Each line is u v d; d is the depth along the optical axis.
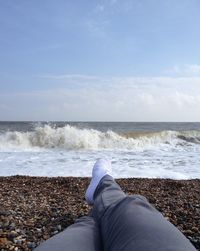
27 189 7.26
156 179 9.05
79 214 5.04
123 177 10.26
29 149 18.97
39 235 4.05
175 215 5.04
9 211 5.08
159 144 22.64
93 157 15.19
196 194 7.05
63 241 1.33
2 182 8.16
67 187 7.61
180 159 14.74
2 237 3.91
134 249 1.13
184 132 26.69
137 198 1.62
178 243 1.13
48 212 5.14
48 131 20.98
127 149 20.00
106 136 21.67
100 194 2.12
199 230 4.31
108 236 1.42
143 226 1.27
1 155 15.81
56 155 16.05
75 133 20.95
